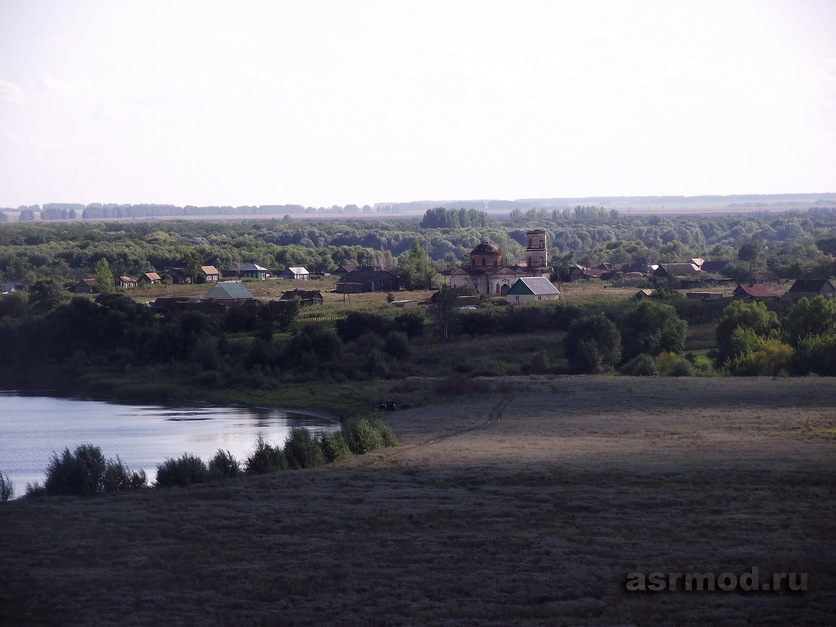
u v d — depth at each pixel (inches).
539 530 2155.5
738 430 3560.5
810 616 1592.0
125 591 1814.7
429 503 2427.4
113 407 5383.9
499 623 1598.2
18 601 1766.7
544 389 5083.7
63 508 2497.5
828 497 2393.0
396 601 1724.9
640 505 2352.4
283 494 2598.4
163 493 2691.9
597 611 1644.9
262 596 1769.2
